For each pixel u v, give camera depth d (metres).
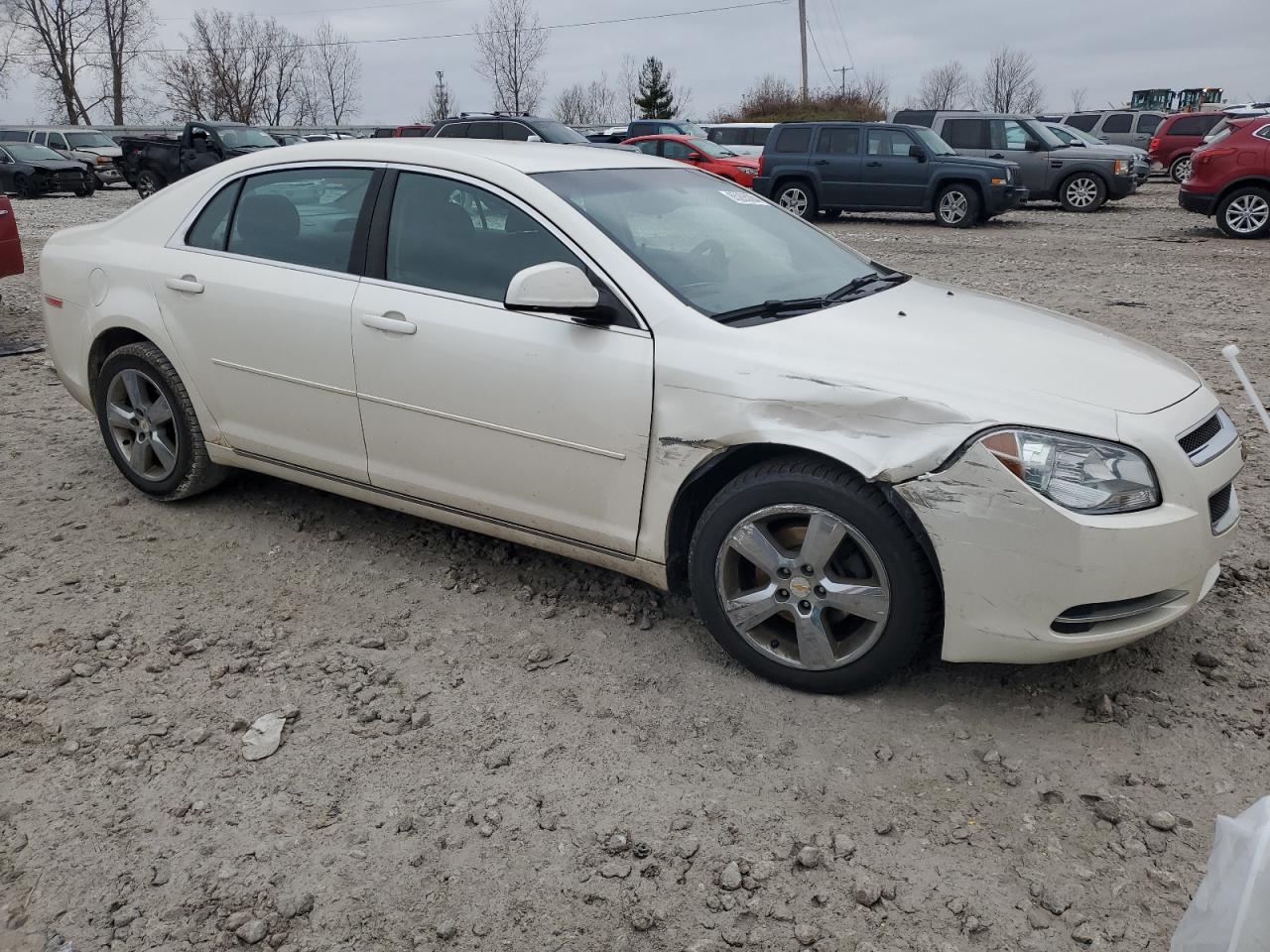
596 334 3.46
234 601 3.99
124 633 3.75
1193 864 2.62
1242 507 4.92
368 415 3.98
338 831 2.76
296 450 4.27
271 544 4.47
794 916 2.47
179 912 2.50
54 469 5.36
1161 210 21.19
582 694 3.38
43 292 4.99
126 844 2.71
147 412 4.72
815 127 19.42
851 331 3.37
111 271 4.67
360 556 4.36
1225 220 15.88
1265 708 3.27
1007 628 3.02
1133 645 3.62
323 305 4.00
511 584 4.12
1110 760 3.03
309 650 3.65
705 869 2.62
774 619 3.44
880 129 18.91
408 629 3.79
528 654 3.62
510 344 3.58
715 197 4.30
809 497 3.15
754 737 3.14
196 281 4.37
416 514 4.10
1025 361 3.26
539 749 3.10
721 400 3.24
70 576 4.16
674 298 3.42
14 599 3.99
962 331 3.50
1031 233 17.16
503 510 3.80
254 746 3.11
